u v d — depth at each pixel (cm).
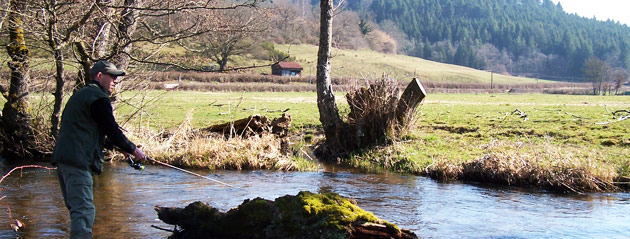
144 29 1454
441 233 748
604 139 1759
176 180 1139
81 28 1306
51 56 1384
